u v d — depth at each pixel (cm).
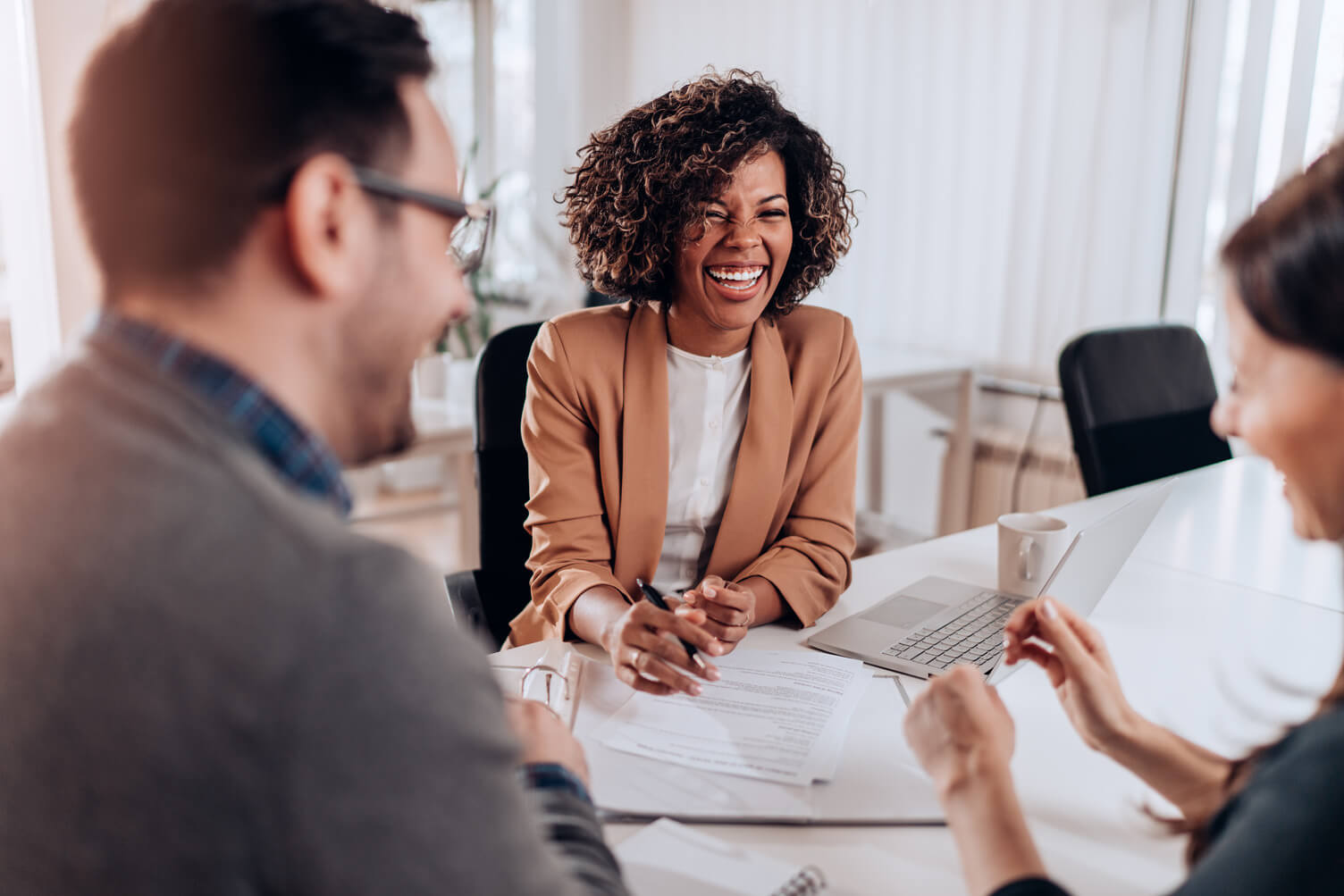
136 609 43
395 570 47
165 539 43
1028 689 109
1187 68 251
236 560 44
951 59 301
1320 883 51
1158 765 83
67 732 43
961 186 304
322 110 50
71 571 43
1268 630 125
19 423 47
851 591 138
